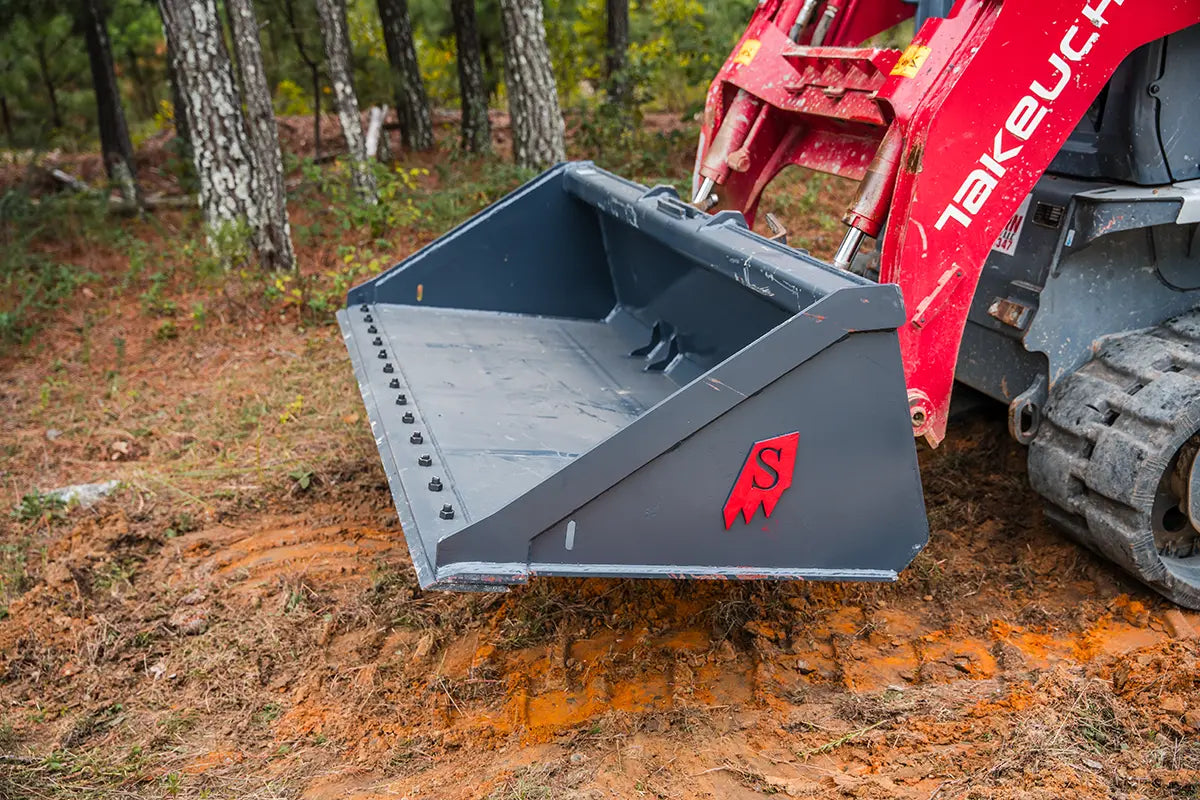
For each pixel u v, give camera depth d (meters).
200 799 2.84
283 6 10.69
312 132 14.23
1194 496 3.45
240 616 3.72
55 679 3.44
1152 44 3.30
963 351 4.06
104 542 4.25
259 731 3.14
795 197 8.76
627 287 4.61
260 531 4.36
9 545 4.24
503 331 4.43
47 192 10.98
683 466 2.67
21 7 11.23
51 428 5.42
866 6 4.16
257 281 7.28
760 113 3.99
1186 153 3.46
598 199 4.23
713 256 3.28
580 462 2.59
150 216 9.21
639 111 12.09
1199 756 2.85
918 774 2.80
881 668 3.31
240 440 5.20
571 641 3.46
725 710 3.09
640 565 2.72
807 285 2.78
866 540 2.90
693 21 12.69
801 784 2.77
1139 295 3.68
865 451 2.81
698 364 4.00
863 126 3.62
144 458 5.07
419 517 2.68
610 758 2.89
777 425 2.71
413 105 13.20
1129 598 3.64
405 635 3.57
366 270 7.51
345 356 6.27
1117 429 3.40
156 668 3.47
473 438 3.17
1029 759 2.84
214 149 7.45
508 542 2.58
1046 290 3.56
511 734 3.03
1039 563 3.89
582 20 15.13
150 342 6.66
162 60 18.30
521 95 9.50
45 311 7.25
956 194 3.09
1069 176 3.67
